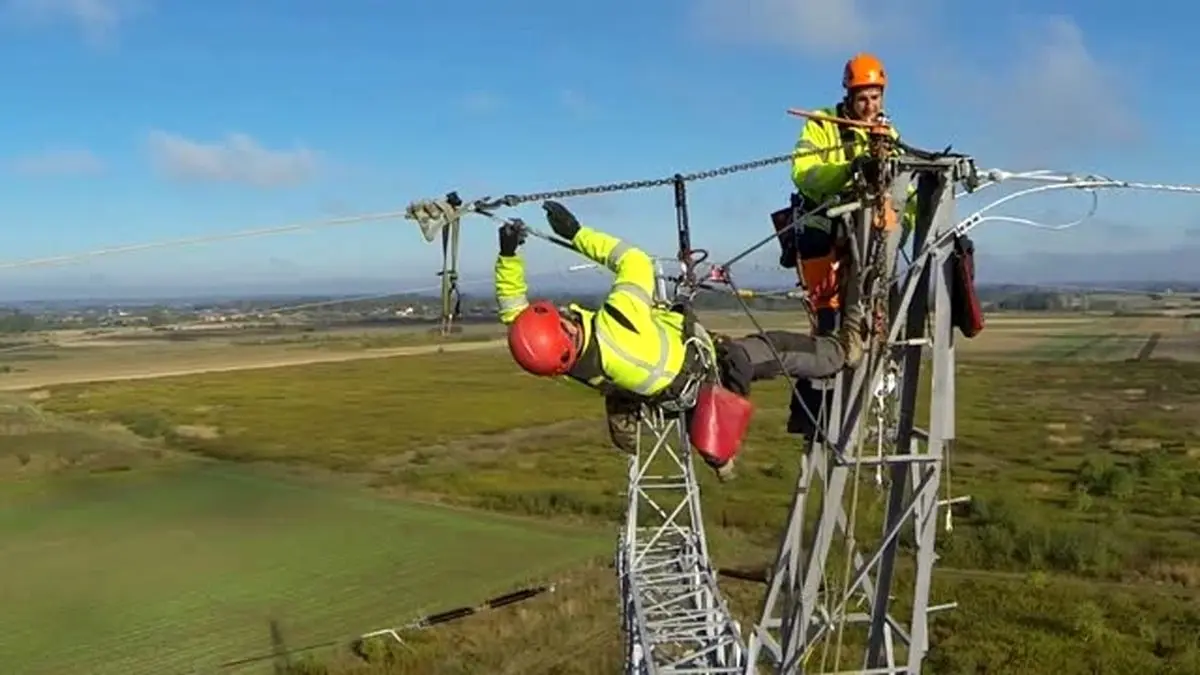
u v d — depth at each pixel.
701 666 22.31
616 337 8.95
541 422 100.12
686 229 9.84
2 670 33.84
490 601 40.69
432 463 76.44
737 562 47.09
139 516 57.19
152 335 198.88
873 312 9.89
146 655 35.25
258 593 42.22
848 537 10.44
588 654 35.09
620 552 28.42
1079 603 39.34
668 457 73.88
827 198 9.84
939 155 9.66
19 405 108.75
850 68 9.58
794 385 10.65
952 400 10.55
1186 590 41.72
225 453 80.75
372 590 42.72
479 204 9.27
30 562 47.03
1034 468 70.31
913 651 10.85
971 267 10.38
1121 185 9.82
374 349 185.12
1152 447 79.00
